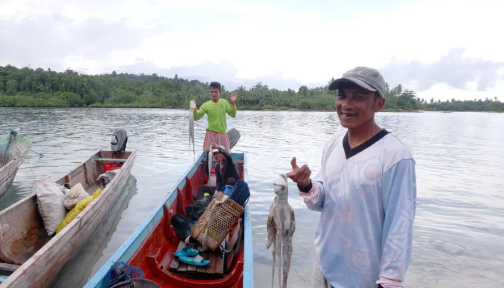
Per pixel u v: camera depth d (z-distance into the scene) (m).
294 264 5.08
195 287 3.57
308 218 6.89
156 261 3.69
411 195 1.45
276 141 19.48
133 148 15.61
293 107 111.94
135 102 105.56
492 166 13.35
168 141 18.41
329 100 112.44
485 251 5.72
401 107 147.12
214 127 7.38
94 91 107.44
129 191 8.53
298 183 1.76
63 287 4.36
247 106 107.06
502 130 36.06
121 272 2.99
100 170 8.91
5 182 7.35
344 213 1.63
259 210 7.34
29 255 4.66
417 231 6.55
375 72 1.57
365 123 1.62
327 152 1.91
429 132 31.55
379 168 1.50
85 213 4.96
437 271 5.07
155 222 4.20
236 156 8.45
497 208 7.96
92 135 20.62
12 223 4.67
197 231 4.07
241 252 4.09
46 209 5.16
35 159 12.12
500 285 4.75
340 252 1.67
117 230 6.17
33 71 119.19
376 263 1.59
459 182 10.52
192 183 6.54
